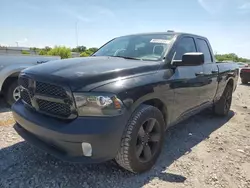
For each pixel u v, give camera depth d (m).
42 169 2.80
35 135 2.62
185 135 4.23
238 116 5.80
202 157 3.35
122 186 2.54
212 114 5.65
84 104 2.27
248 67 14.27
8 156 3.07
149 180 2.69
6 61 5.04
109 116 2.27
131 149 2.52
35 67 2.89
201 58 3.15
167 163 3.11
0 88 4.98
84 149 2.27
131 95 2.44
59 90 2.36
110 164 2.97
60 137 2.27
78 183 2.56
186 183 2.67
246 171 3.02
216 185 2.66
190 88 3.56
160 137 2.99
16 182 2.52
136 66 2.80
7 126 4.18
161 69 3.05
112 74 2.51
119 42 4.10
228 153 3.54
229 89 5.56
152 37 3.81
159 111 2.89
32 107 2.72
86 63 2.85
